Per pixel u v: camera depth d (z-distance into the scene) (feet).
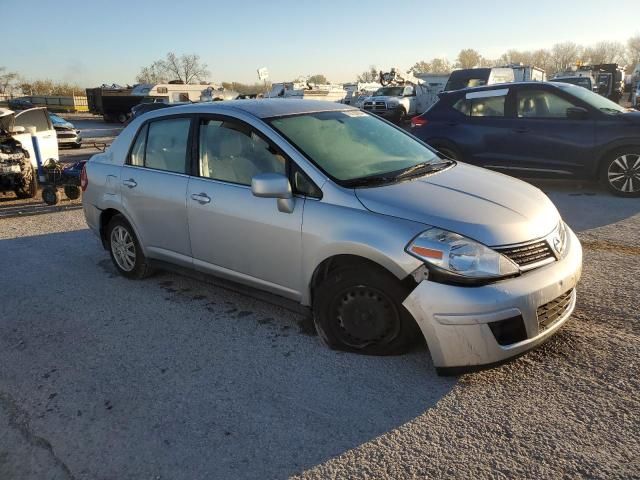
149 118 15.85
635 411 9.39
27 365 12.14
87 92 135.03
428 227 10.36
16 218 27.27
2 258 20.25
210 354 12.20
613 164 25.91
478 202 11.12
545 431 9.02
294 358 11.79
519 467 8.27
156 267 15.88
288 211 11.87
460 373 10.12
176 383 11.09
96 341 13.12
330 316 11.73
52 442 9.45
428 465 8.41
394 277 10.66
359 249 10.73
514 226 10.48
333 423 9.54
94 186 17.12
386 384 10.58
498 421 9.34
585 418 9.29
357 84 119.34
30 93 235.61
